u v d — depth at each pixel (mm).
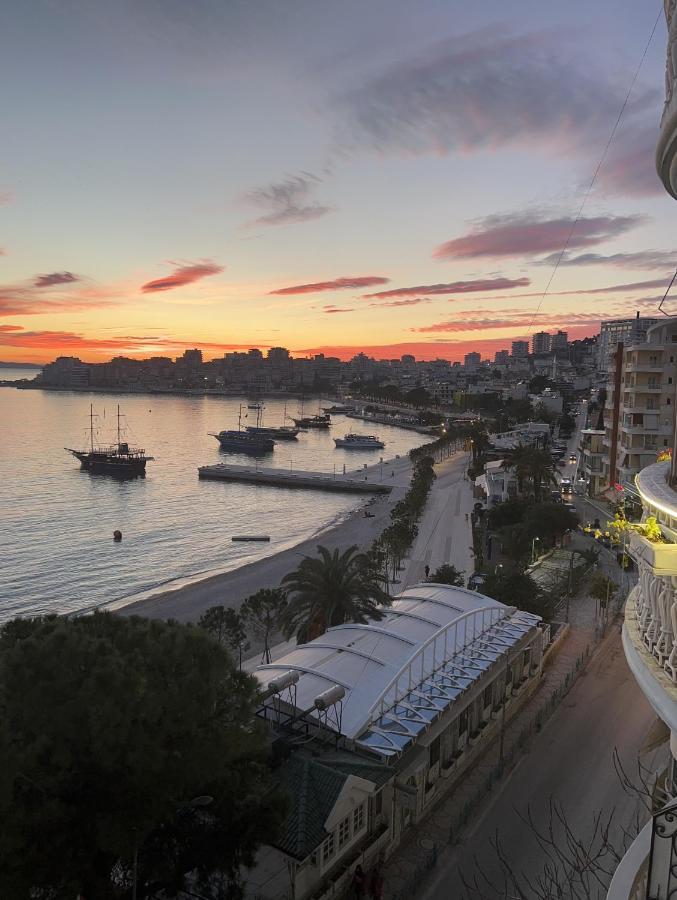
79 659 15609
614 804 27344
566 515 76000
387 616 39188
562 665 43750
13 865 13930
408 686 29562
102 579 84875
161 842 17734
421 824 27000
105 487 155750
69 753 14695
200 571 89938
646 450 82688
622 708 36844
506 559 76750
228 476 170375
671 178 8891
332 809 21906
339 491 157000
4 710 15000
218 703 17734
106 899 16172
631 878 8633
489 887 22719
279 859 22719
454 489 138125
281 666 31734
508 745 33188
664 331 84125
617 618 53531
